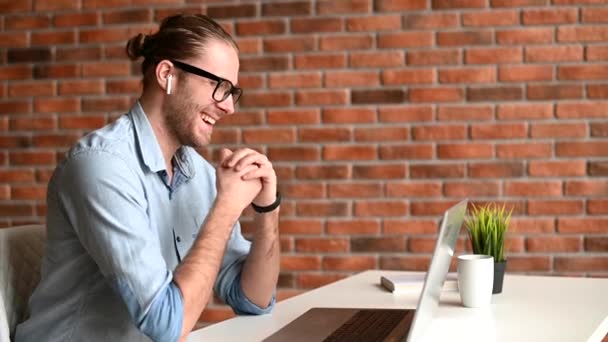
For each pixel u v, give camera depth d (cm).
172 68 186
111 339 177
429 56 394
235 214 182
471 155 393
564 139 386
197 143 191
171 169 201
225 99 189
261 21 407
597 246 386
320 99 403
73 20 422
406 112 397
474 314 201
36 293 182
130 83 420
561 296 224
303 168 406
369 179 401
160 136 191
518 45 388
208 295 175
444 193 395
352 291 237
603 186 384
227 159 184
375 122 400
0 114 429
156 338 167
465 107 392
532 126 388
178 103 187
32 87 427
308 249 406
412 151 397
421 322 164
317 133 404
